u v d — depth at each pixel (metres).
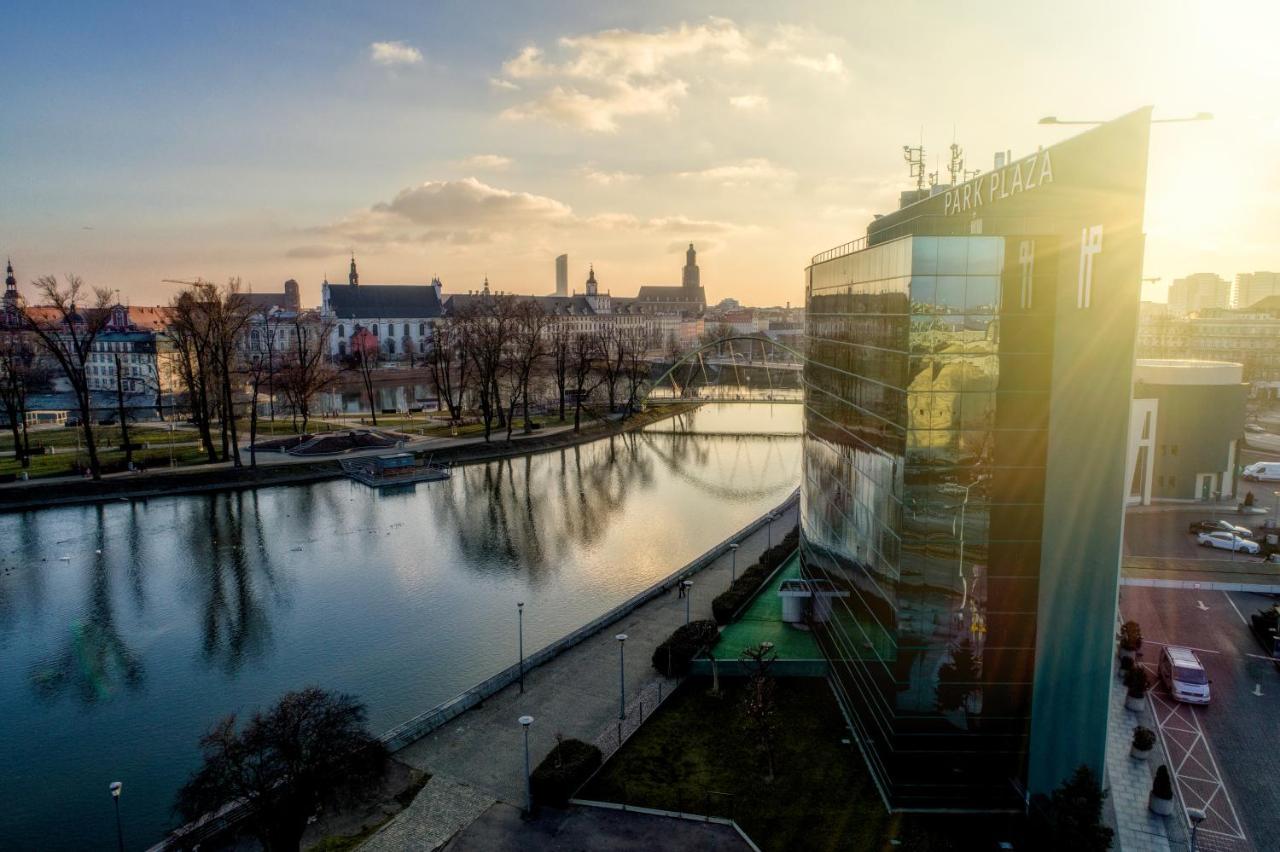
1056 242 33.06
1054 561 34.62
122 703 51.88
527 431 150.00
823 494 54.09
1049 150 33.78
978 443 34.41
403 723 48.41
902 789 36.88
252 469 113.62
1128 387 32.97
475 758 42.53
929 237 33.53
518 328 193.88
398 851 35.03
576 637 57.53
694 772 41.06
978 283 33.62
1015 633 35.31
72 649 60.03
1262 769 41.06
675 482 119.25
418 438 142.38
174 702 51.94
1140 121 30.89
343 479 117.44
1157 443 93.94
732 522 96.44
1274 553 73.75
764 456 141.25
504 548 85.19
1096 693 35.09
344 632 62.97
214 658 58.47
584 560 81.25
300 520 95.62
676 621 61.12
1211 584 66.62
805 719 46.44
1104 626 34.66
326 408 193.00
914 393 34.25
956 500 34.75
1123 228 31.94
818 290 56.16
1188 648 54.91
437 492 110.81
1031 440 34.19
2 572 76.50
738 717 46.66
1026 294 33.53
